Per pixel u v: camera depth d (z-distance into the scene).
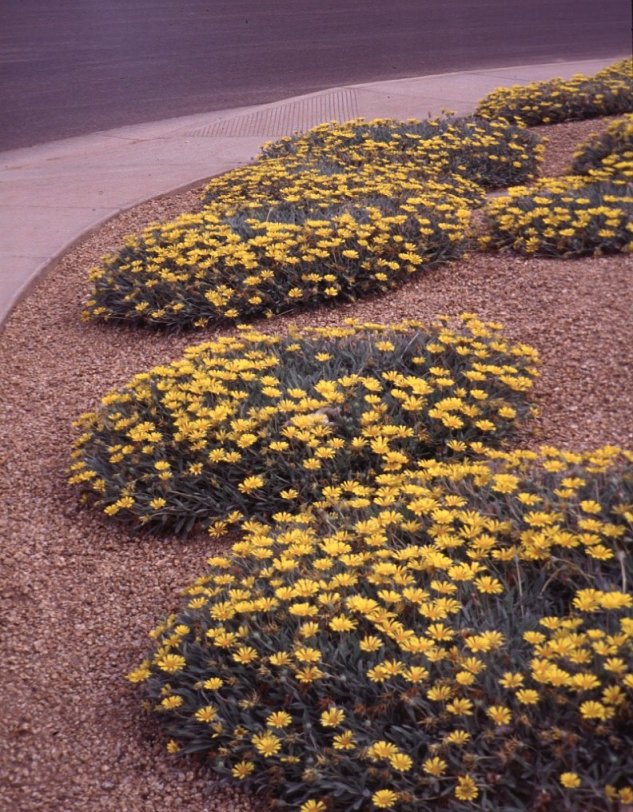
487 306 3.62
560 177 5.54
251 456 2.63
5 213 5.04
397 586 1.96
